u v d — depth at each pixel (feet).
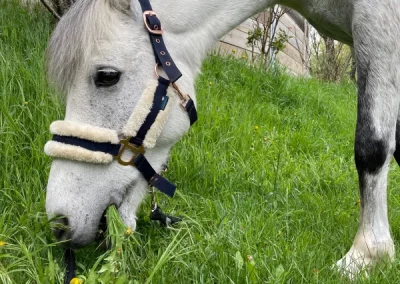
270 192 4.48
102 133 2.87
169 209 3.89
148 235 3.50
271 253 3.26
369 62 3.26
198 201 4.09
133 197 3.05
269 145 5.81
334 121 8.22
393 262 3.29
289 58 15.60
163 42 3.03
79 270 3.09
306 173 5.30
